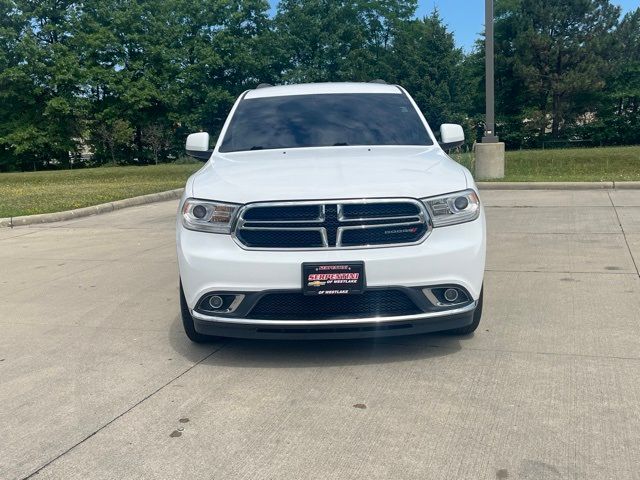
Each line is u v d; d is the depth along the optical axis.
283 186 3.75
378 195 3.66
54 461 2.91
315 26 48.34
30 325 5.02
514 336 4.41
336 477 2.70
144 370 4.00
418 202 3.69
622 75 45.75
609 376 3.68
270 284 3.63
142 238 9.08
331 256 3.61
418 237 3.70
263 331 3.73
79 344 4.53
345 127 5.08
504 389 3.54
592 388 3.52
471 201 3.85
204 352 4.30
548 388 3.54
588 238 7.81
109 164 47.47
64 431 3.20
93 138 47.34
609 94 45.66
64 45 45.94
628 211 9.67
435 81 45.62
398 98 5.58
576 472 2.69
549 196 11.81
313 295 3.62
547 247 7.39
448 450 2.90
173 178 22.27
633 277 5.88
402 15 53.34
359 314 3.68
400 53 46.53
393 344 4.33
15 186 21.06
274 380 3.77
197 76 47.59
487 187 13.30
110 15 46.81
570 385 3.57
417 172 3.96
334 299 3.67
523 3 44.72
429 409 3.32
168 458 2.90
